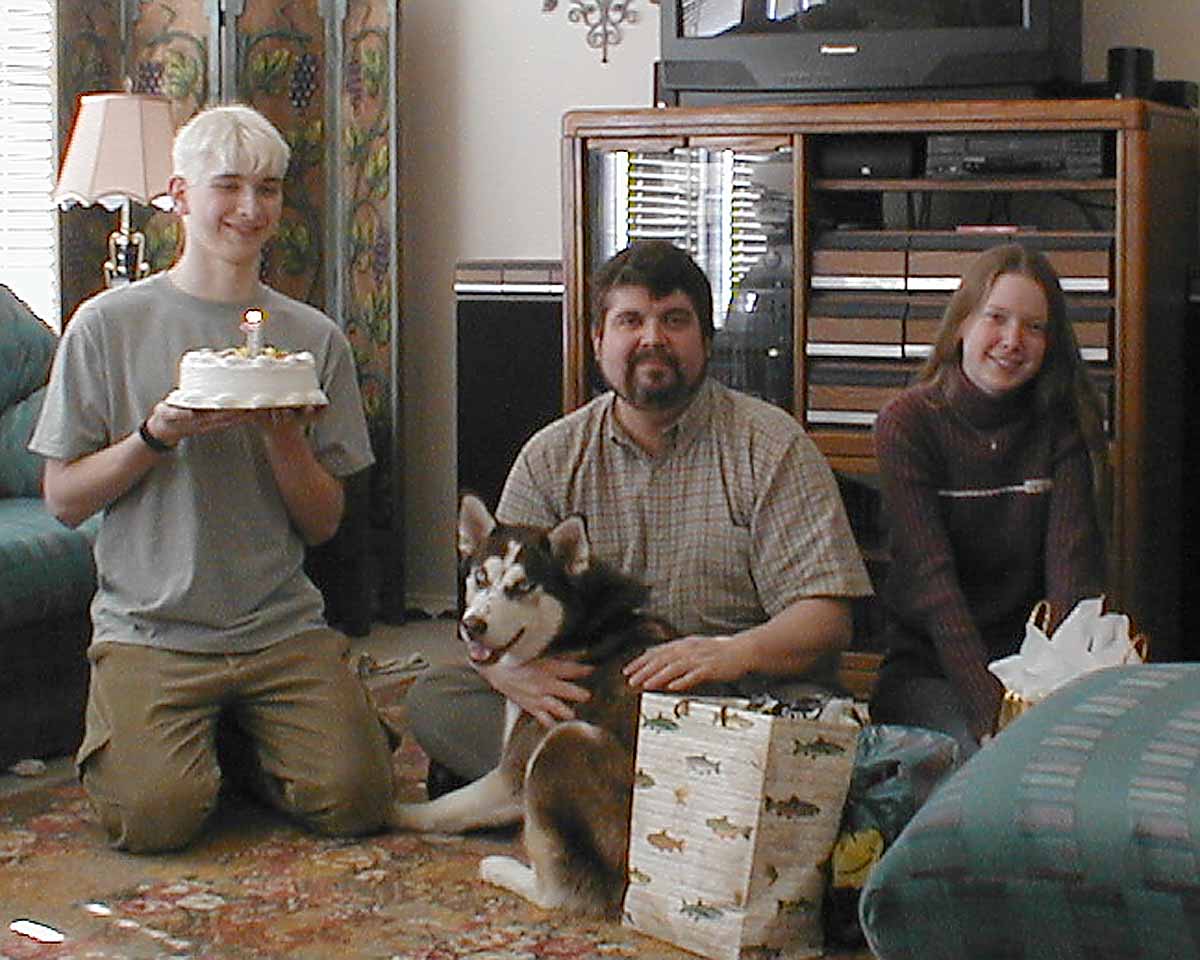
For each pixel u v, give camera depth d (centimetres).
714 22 410
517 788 282
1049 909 111
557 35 481
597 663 272
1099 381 374
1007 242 383
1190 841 106
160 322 305
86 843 302
